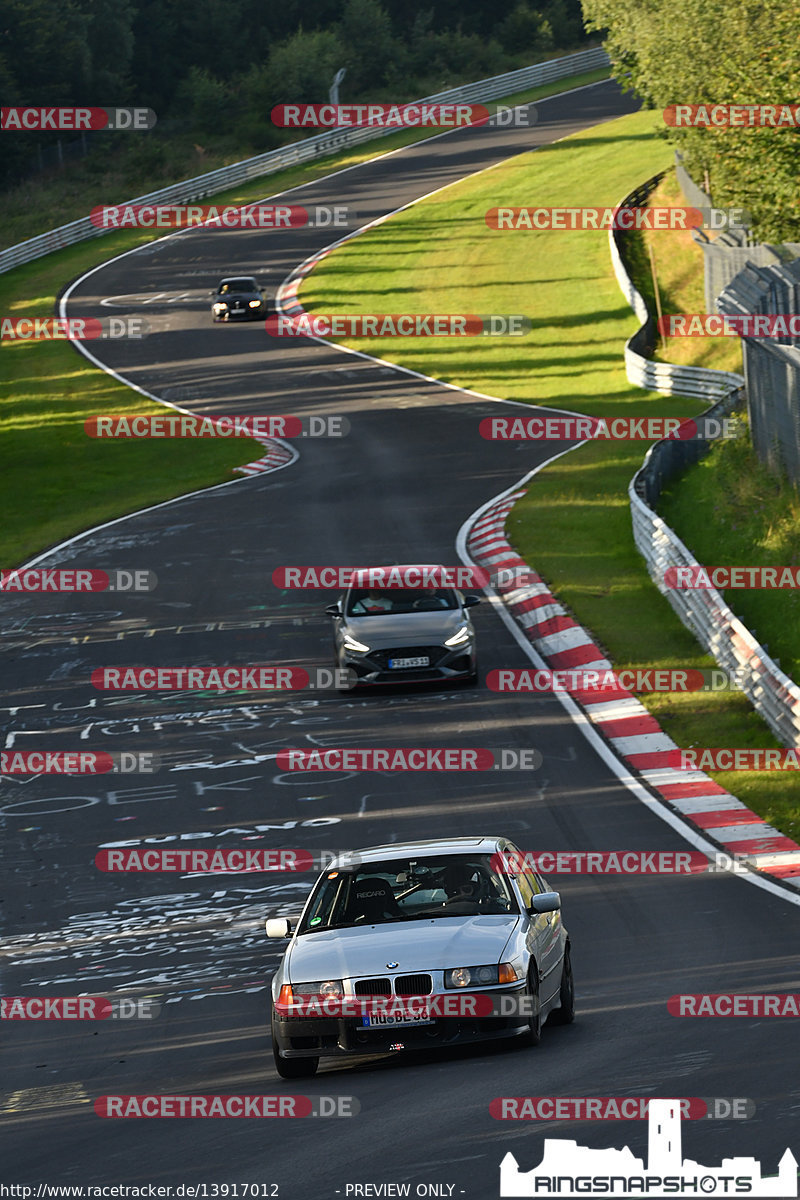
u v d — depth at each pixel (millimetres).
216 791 62562
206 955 45438
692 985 37062
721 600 72938
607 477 128375
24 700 79562
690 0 153250
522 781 60156
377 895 35062
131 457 155500
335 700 74875
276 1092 31297
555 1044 32844
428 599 77750
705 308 194125
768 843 51438
